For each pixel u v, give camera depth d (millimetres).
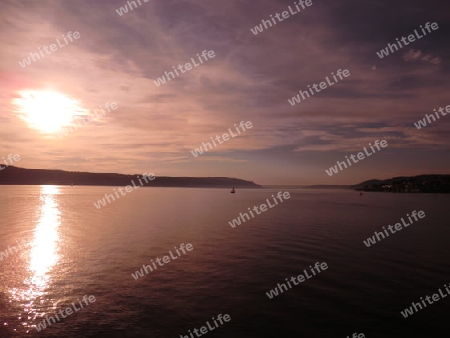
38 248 22656
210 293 14305
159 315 12039
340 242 26234
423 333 11016
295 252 22281
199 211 53250
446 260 20562
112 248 22891
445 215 52000
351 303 13406
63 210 51938
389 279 16562
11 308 12492
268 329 11078
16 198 82000
